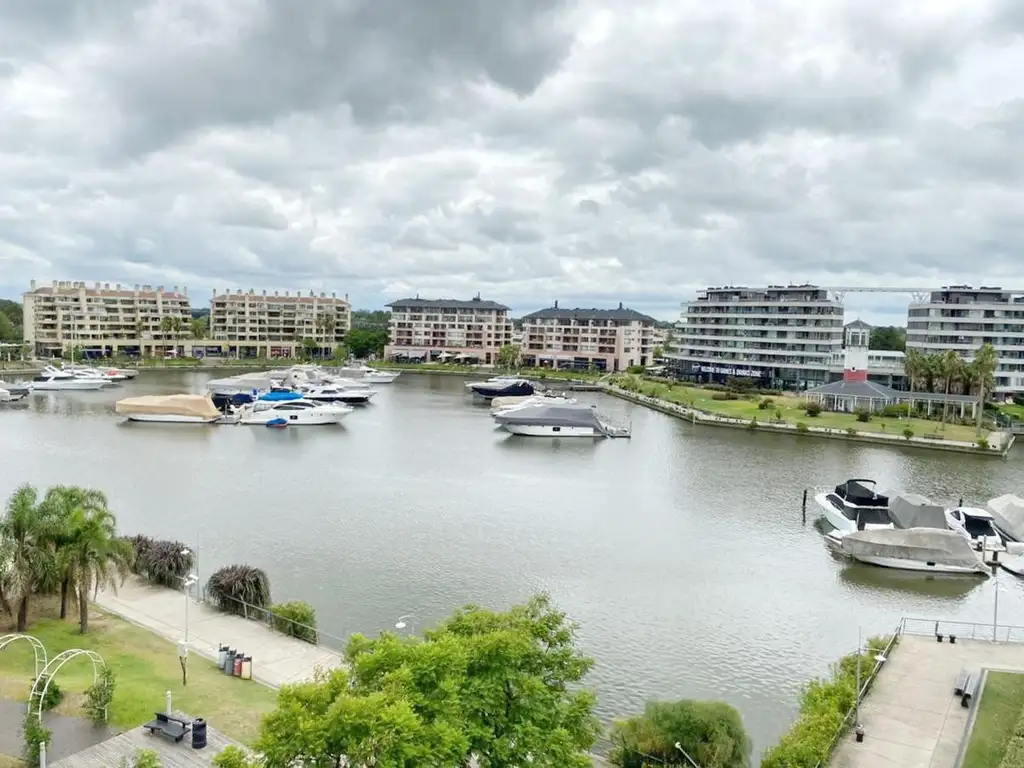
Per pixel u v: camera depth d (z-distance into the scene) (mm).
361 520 70250
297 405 134875
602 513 76188
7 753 28422
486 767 22203
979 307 177125
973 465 107688
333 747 19875
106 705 31297
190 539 62750
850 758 29984
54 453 98938
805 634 49156
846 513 72062
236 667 37688
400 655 23562
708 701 35531
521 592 53781
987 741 30859
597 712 38688
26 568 39750
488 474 94062
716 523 73625
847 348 186500
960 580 59844
